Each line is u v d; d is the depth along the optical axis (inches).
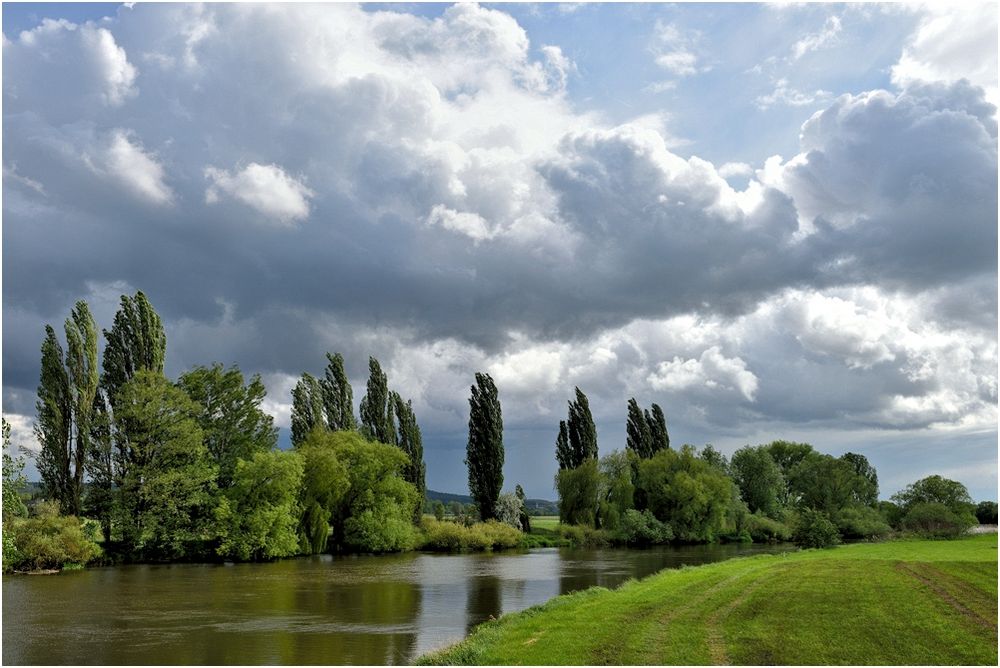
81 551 2469.2
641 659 808.3
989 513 4845.0
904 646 861.8
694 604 1167.6
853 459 6471.5
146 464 2893.7
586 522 4237.2
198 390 3339.1
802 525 3061.0
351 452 3612.2
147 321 3137.3
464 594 1766.7
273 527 3036.4
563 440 4756.4
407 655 1045.8
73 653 1082.1
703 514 4190.5
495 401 4362.7
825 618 1020.5
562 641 908.6
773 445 6205.7
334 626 1295.5
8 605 1588.3
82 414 2792.8
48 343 2778.1
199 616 1418.6
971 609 1073.5
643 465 4453.7
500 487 4298.7
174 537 2898.6
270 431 3526.1
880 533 3986.2
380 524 3481.8
